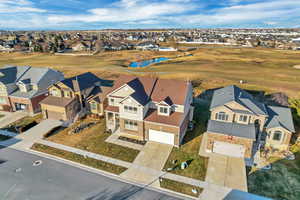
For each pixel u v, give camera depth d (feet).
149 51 412.16
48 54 374.22
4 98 118.11
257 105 82.89
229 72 195.93
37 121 106.01
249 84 152.35
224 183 62.34
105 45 485.15
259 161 72.95
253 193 58.90
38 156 76.79
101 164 71.87
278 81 158.40
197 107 123.34
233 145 74.84
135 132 88.02
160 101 87.45
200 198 56.85
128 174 66.80
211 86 155.74
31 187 61.00
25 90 117.50
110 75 201.77
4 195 57.82
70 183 62.69
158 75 193.57
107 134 92.53
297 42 555.69
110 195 58.08
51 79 129.08
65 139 88.84
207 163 71.97
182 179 64.34
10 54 364.99
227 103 81.35
